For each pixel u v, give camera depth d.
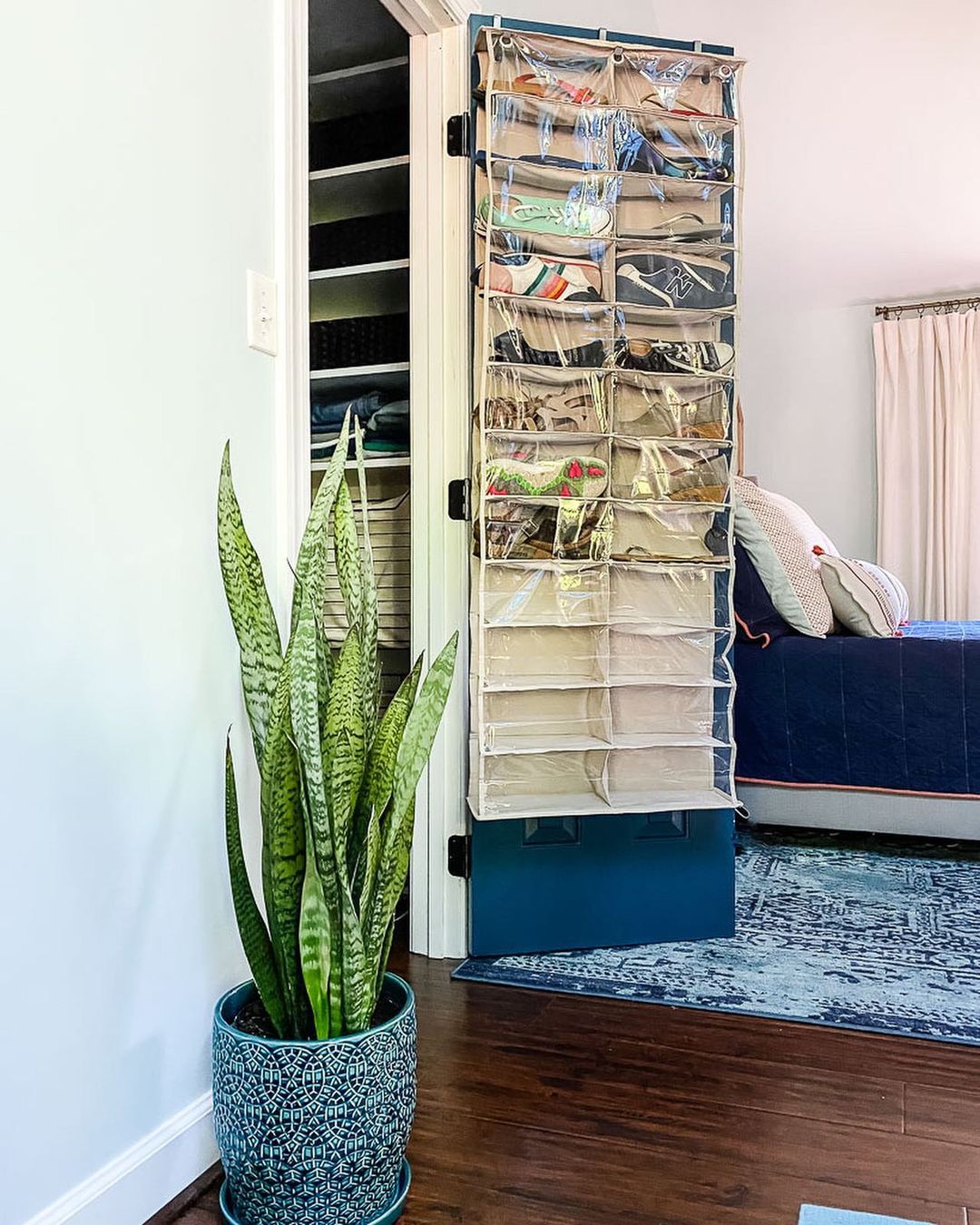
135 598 1.36
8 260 1.16
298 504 1.71
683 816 2.44
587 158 2.33
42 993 1.20
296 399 1.71
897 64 4.06
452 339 2.36
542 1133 1.56
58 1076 1.22
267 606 1.39
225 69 1.54
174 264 1.43
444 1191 1.40
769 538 3.24
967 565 6.22
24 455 1.18
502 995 2.12
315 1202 1.27
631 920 2.41
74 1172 1.25
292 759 1.28
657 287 2.36
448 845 2.37
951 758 3.03
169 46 1.42
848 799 3.16
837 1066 1.79
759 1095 1.68
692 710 2.46
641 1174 1.44
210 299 1.51
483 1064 1.79
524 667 2.34
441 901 2.36
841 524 6.61
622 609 2.39
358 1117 1.28
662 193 2.39
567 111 2.29
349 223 2.89
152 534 1.39
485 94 2.27
